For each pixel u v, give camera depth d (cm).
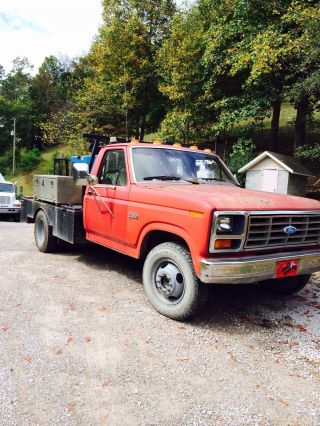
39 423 242
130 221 459
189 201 374
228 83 2006
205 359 331
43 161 5050
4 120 5934
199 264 358
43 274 573
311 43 1173
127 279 556
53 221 686
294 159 1738
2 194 1633
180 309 395
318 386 298
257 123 2033
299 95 1383
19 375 294
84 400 266
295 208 405
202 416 254
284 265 390
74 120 2708
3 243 859
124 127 2598
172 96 2005
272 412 262
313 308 471
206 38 1911
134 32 2294
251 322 418
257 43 1520
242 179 1825
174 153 530
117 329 380
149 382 291
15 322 390
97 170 554
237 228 362
